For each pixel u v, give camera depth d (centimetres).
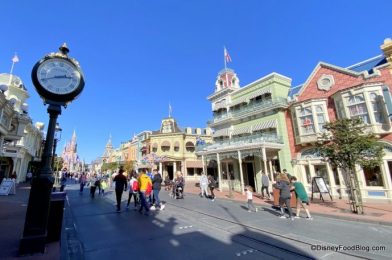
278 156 1989
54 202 595
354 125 1063
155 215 1012
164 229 770
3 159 2705
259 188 2109
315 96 1819
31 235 480
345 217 948
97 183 1984
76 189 2692
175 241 641
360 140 1009
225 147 2203
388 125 1362
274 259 512
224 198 1678
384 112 1388
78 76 587
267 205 1332
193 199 1683
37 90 537
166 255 535
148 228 782
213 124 2714
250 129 2256
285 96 2189
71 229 755
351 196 1072
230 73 2798
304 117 1830
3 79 2720
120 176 1132
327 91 1745
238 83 2773
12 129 2078
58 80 560
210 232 736
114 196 1841
